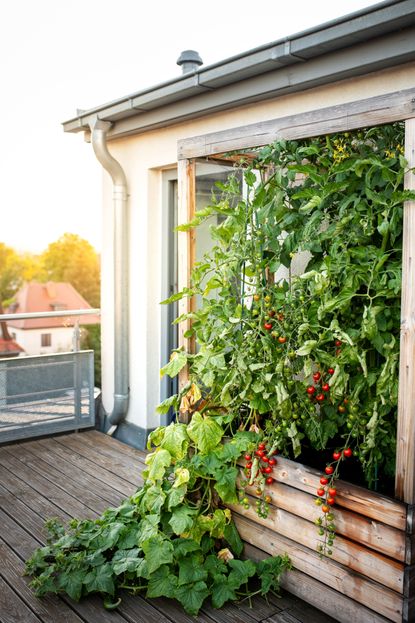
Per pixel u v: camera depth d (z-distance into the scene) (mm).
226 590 2549
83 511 3416
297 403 2609
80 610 2516
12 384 4645
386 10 2465
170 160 4320
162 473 2775
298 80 3074
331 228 2533
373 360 2561
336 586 2387
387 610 2201
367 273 2383
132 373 4820
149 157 4535
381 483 2596
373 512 2238
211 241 4059
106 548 2750
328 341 2561
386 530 2199
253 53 3064
